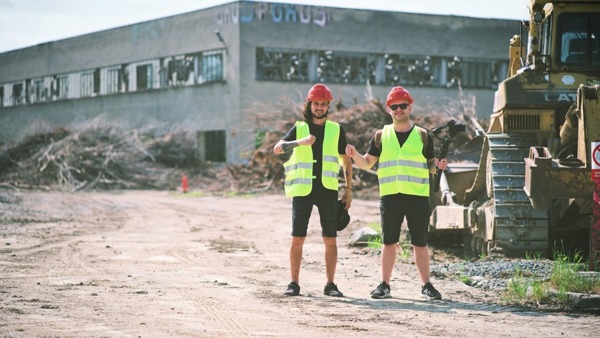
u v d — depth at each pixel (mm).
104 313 8672
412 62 50594
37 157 42000
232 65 46812
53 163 41094
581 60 13688
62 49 59312
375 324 8273
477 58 52188
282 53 47312
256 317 8586
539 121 13688
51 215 24062
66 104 59156
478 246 13938
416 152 10023
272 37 47000
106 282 11047
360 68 49188
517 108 13719
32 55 62000
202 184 41688
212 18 47969
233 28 46656
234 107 46656
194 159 46219
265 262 13844
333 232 10203
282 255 15000
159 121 51719
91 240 17281
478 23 52125
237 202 32312
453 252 15258
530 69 13719
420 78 50750
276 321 8383
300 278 11828
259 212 27297
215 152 48406
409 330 7984
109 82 55594
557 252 13125
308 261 13930
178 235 18969
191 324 8164
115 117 54969
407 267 12852
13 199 29641
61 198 32562
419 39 50625
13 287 10461
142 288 10555
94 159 41594
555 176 11711
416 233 10008
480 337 7703
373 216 24359
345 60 48781
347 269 12914
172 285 10883
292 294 10156
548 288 9820
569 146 13094
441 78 51344
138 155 43344
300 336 7656
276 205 30703
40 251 14945
